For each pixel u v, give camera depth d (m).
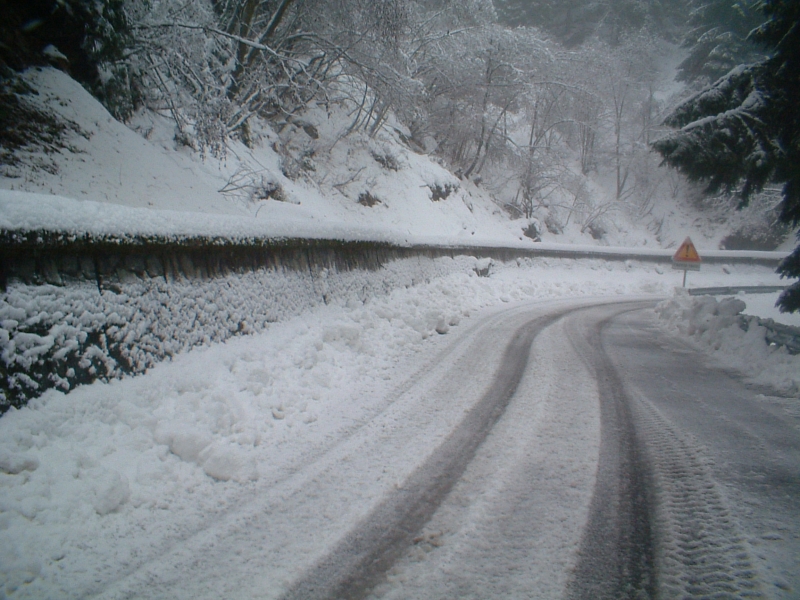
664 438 3.93
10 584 2.12
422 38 25.02
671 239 47.88
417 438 3.93
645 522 2.71
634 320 10.80
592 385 5.45
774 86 7.96
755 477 3.23
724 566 2.28
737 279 26.31
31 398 3.09
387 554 2.45
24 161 5.63
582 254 21.11
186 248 4.60
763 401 4.99
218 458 3.28
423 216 21.77
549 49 34.31
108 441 3.21
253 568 2.35
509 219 33.56
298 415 4.29
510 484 3.16
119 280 3.96
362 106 20.08
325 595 2.15
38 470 2.76
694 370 6.34
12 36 6.62
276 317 5.67
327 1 15.28
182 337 4.38
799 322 11.00
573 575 2.26
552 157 34.12
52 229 3.35
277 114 17.84
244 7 13.39
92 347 3.56
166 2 9.75
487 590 2.16
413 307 8.73
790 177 8.38
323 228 7.11
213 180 9.82
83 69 8.10
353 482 3.21
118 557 2.42
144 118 9.64
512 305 11.85
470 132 31.41
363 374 5.51
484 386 5.30
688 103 8.81
